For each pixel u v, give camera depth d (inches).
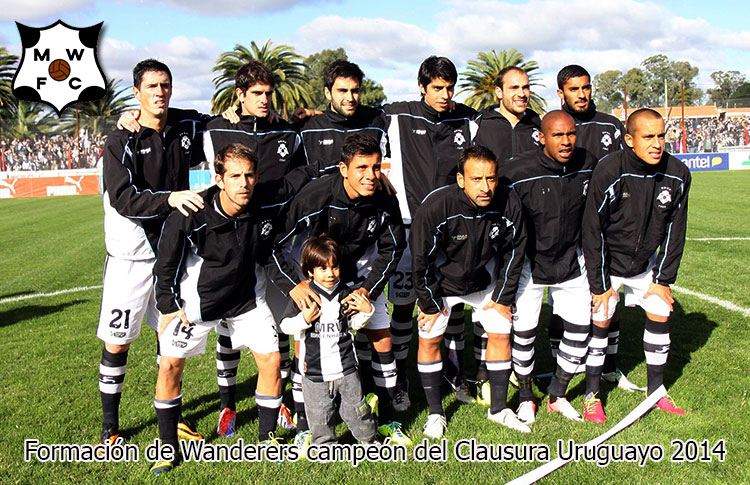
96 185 1091.3
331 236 148.6
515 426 155.4
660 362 163.3
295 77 1487.5
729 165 1206.9
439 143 187.2
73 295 318.3
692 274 315.3
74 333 248.4
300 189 146.7
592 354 162.6
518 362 164.1
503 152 185.3
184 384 191.6
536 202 153.7
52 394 182.9
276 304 154.2
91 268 393.4
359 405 139.1
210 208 130.0
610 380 185.2
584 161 157.2
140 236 146.7
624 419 156.9
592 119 194.9
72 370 204.2
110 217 146.7
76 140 1136.2
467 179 138.0
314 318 135.1
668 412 160.6
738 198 660.1
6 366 208.2
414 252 149.5
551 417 163.3
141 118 150.6
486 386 177.3
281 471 137.3
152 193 137.0
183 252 134.2
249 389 188.5
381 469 137.0
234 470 137.7
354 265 158.1
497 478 131.8
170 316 136.6
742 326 229.1
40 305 296.8
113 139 142.9
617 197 155.3
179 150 156.9
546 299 290.2
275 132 170.4
